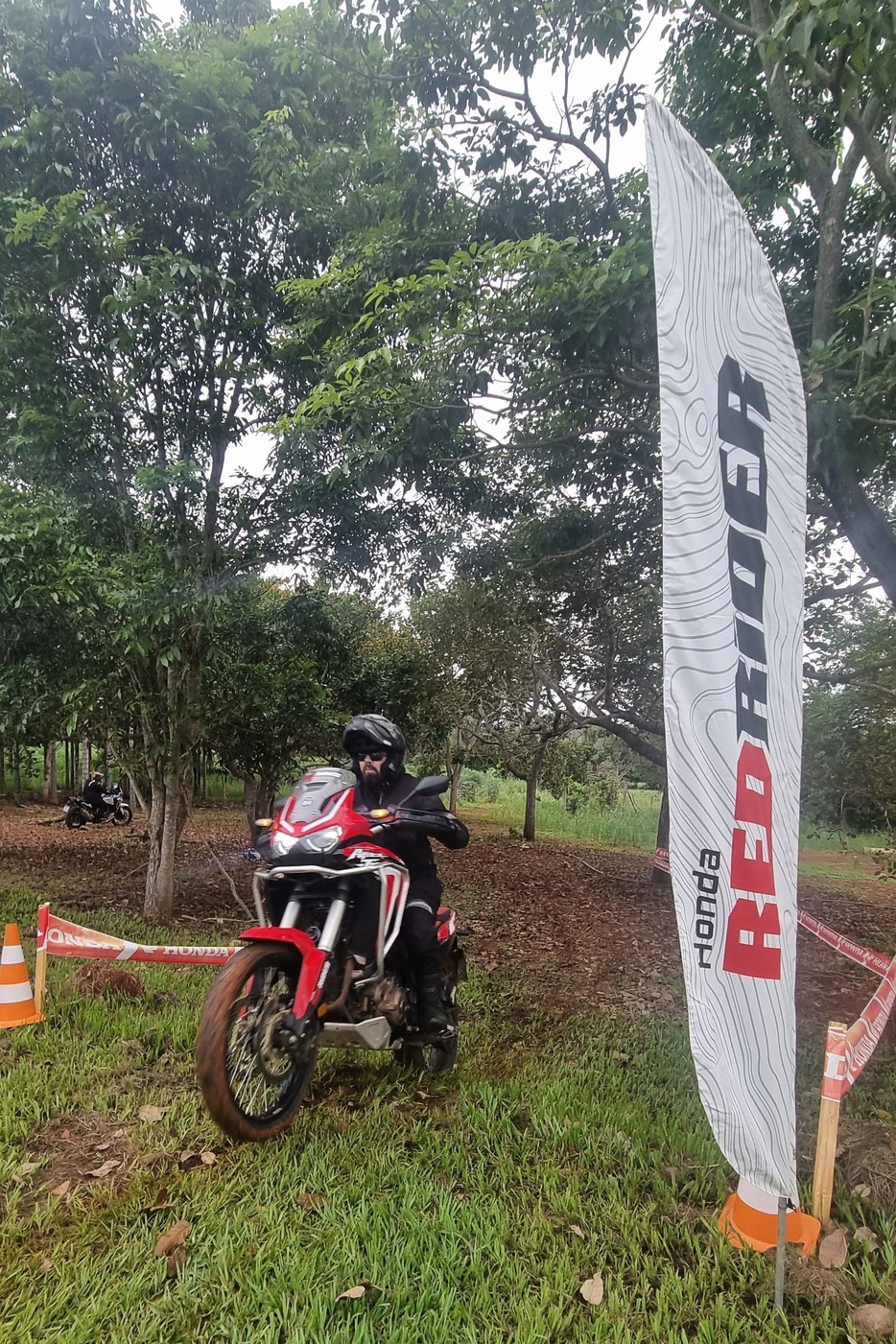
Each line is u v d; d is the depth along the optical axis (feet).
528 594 35.53
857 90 10.14
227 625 25.66
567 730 44.47
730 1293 7.93
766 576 8.89
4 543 19.44
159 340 22.65
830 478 14.03
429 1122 11.23
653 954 24.80
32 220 19.08
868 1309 7.76
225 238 23.24
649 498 25.67
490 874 41.50
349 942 10.87
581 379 17.46
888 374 11.98
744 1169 7.70
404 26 16.90
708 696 8.16
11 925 14.85
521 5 15.87
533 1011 17.46
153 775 26.03
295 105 21.79
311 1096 12.09
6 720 23.26
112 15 21.12
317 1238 8.55
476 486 24.98
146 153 21.29
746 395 9.00
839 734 31.01
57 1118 11.24
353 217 20.77
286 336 22.74
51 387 21.52
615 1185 9.72
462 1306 7.62
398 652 43.09
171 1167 9.96
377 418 17.34
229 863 38.45
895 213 15.31
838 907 38.78
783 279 18.19
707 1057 7.69
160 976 18.26
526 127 17.47
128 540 24.43
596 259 16.53
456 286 15.02
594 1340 7.25
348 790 11.59
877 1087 13.65
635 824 70.33
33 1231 8.71
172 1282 7.98
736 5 15.37
